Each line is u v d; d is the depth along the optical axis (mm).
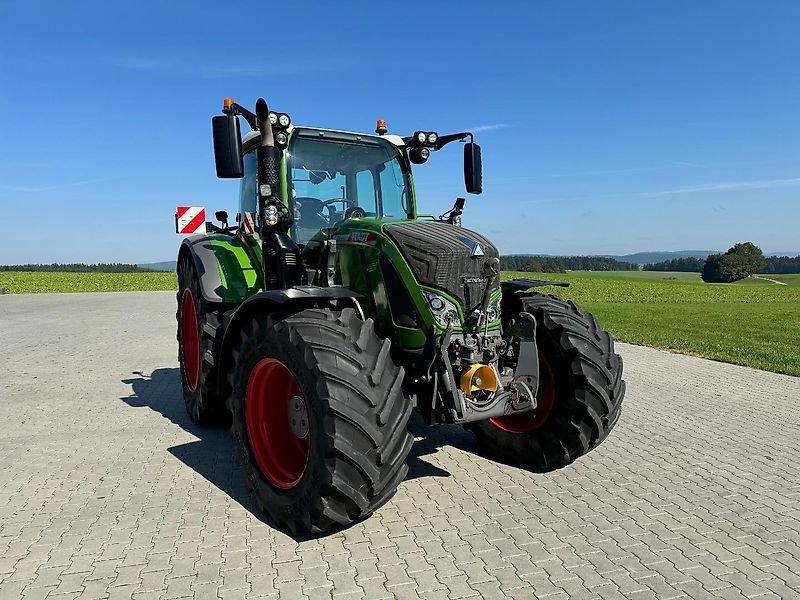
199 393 5047
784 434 5172
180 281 6051
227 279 4965
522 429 4367
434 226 3949
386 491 3162
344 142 4754
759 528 3350
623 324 14969
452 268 3576
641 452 4684
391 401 3156
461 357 3561
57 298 22500
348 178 4773
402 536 3240
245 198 5402
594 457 4562
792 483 4027
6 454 4633
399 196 5020
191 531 3312
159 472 4246
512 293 4500
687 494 3834
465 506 3639
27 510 3596
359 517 3223
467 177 4797
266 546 3135
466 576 2826
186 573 2857
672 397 6598
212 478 4137
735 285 45156
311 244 4316
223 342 4055
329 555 3033
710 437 5086
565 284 4207
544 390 4227
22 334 11641
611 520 3443
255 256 4996
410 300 3646
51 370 8008
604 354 4094
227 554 3045
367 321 3416
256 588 2723
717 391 6906
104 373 7805
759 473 4215
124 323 13602
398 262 3674
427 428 5332
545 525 3377
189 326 5668
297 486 3256
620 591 2703
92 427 5375
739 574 2855
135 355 9211
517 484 4008
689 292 34969
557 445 4125
